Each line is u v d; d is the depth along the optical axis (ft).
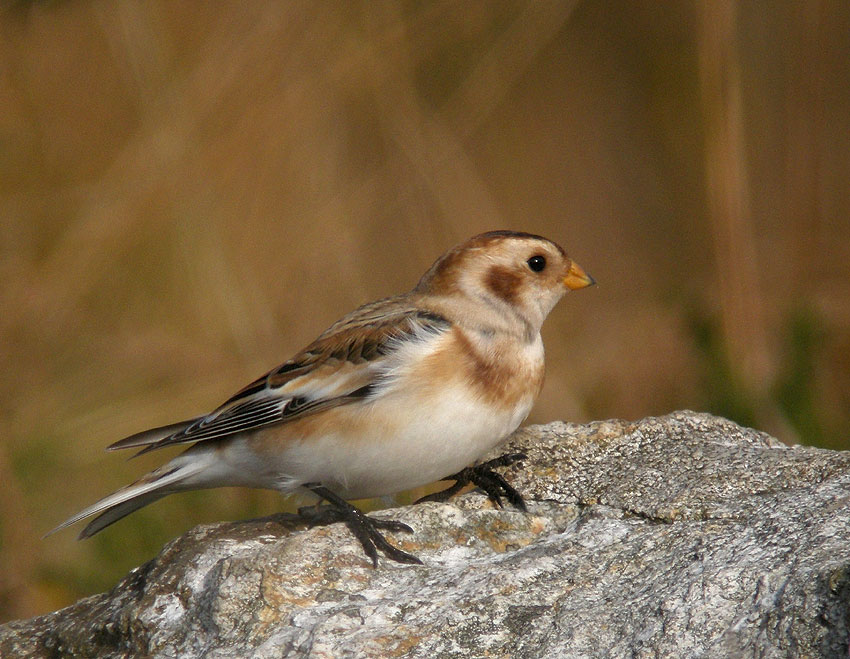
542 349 22.57
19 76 44.88
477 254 22.59
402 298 23.13
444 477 21.63
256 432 21.38
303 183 42.50
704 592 15.24
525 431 22.35
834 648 13.73
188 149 41.83
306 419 20.97
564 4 45.14
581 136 52.29
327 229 41.63
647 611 15.40
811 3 45.32
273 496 32.81
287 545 18.12
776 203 49.39
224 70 42.78
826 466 19.21
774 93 52.44
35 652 19.04
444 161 42.60
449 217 42.11
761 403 37.17
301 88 43.19
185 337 38.99
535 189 50.98
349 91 43.34
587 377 40.63
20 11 44.70
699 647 14.51
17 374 37.11
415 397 20.68
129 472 35.19
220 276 40.09
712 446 21.12
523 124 52.13
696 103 51.88
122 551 32.14
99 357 38.01
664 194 51.19
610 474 20.44
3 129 43.65
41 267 40.09
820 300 40.32
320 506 20.62
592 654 15.12
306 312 40.57
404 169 42.45
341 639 15.92
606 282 47.62
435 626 16.03
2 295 38.88
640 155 52.11
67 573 32.07
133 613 18.07
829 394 37.93
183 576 18.45
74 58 45.70
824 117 47.75
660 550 17.06
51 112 44.78
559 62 53.52
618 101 53.11
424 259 41.70
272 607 17.11
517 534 19.44
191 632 17.42
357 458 20.95
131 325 39.37
